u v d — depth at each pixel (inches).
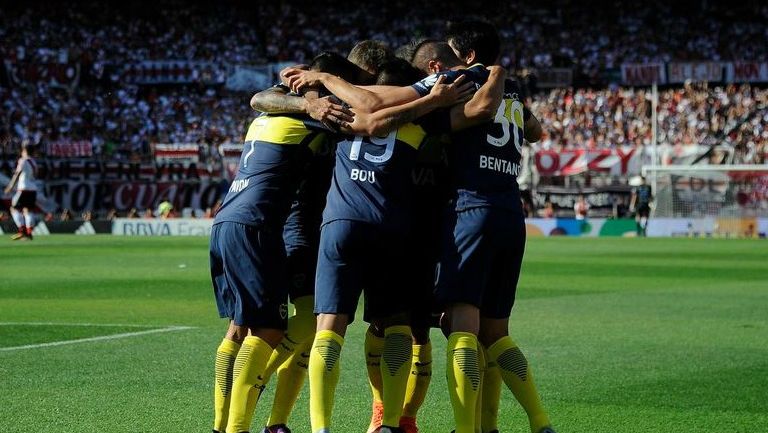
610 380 361.1
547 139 1792.6
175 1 2349.9
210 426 287.4
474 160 262.4
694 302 626.5
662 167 1610.5
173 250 1129.4
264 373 273.6
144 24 2304.4
